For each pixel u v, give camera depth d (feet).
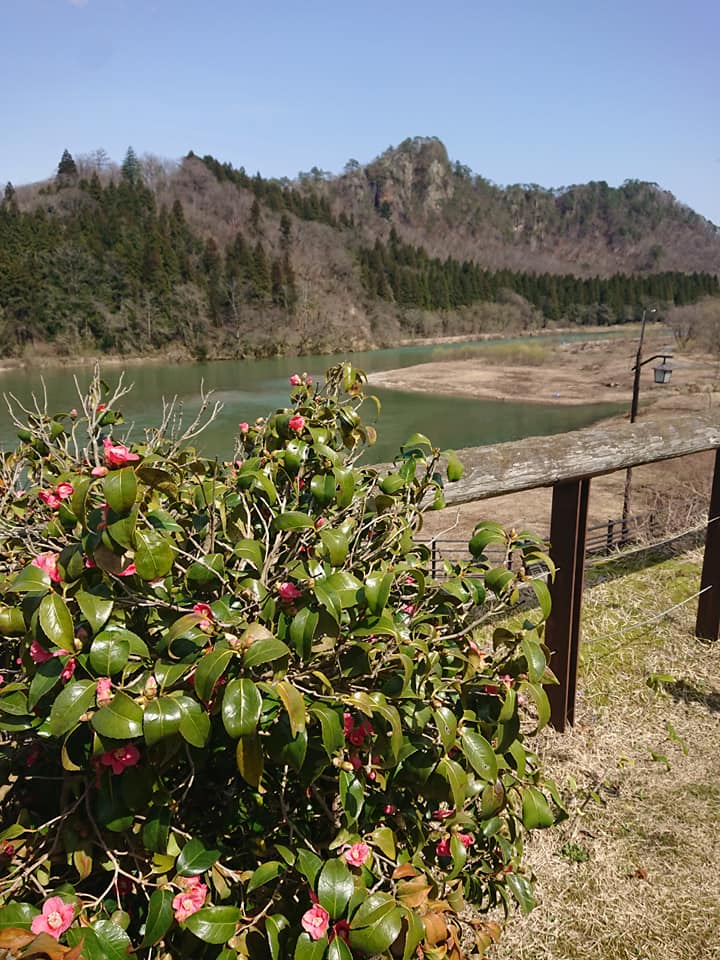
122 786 3.47
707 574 11.03
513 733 4.21
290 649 3.77
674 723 9.15
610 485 43.32
